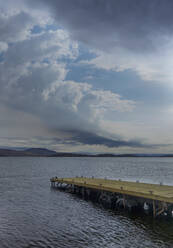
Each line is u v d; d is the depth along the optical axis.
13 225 29.62
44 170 124.44
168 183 72.62
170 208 34.34
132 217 33.38
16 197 47.50
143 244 23.77
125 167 164.12
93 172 113.94
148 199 37.19
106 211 36.78
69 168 144.88
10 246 23.34
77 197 48.00
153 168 153.88
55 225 29.83
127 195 40.12
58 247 23.12
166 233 26.86
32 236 26.03
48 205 40.78
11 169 130.62
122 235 26.28
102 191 44.97
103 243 24.11
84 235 26.34
